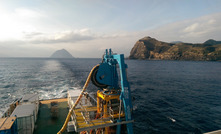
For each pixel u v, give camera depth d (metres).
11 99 48.50
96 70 14.50
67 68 174.38
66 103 31.69
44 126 22.41
